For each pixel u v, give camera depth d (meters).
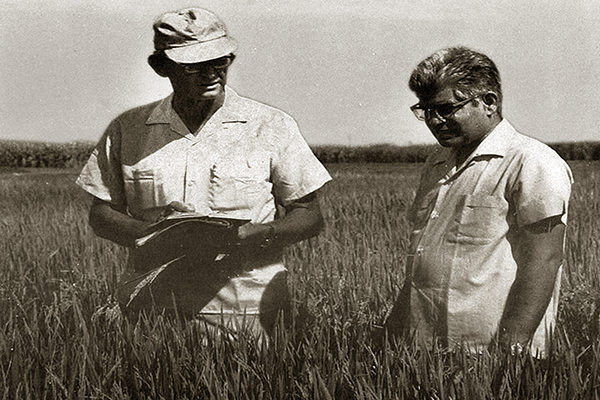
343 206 12.74
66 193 18.55
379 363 3.54
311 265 7.14
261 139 4.11
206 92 3.91
